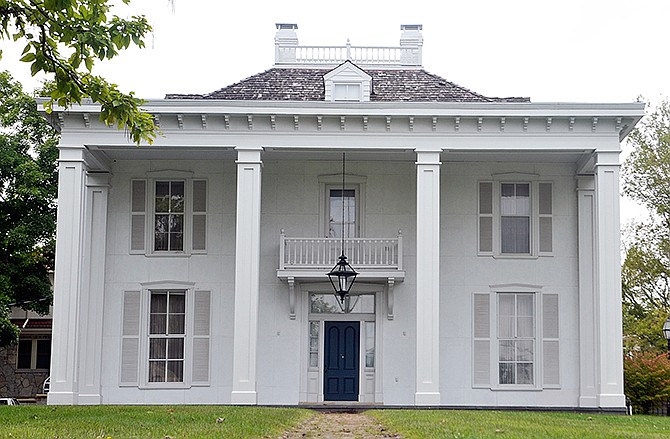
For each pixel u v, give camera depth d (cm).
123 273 2811
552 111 2539
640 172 3894
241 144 2573
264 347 2773
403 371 2766
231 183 2855
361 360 2797
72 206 2533
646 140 3925
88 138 2566
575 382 2777
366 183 2850
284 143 2573
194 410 1891
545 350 2791
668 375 2914
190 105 2539
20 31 1443
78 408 1919
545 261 2828
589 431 1480
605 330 2492
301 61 3036
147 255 2817
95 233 2797
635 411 2947
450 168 2858
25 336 4138
